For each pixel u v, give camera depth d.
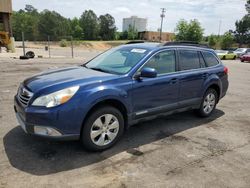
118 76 4.43
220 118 6.47
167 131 5.37
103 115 4.18
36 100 3.81
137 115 4.68
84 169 3.72
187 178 3.63
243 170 3.93
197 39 53.00
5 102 6.81
